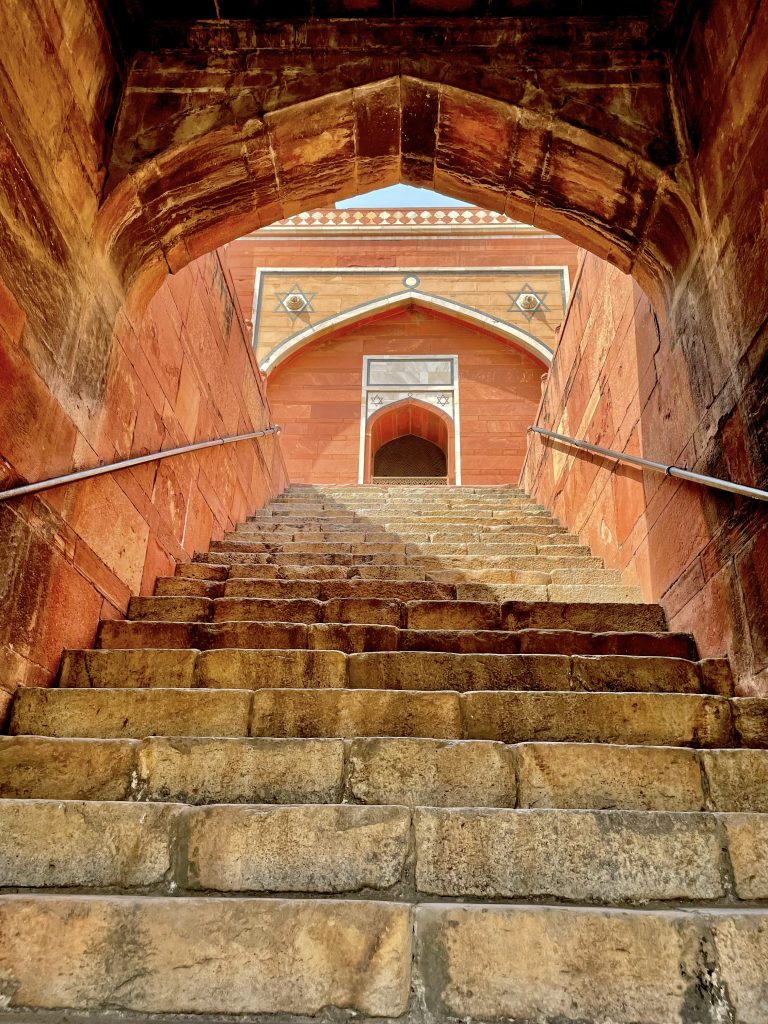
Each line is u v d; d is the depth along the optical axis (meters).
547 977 1.54
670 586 3.82
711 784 2.20
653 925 1.60
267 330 12.84
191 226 3.95
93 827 1.90
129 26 3.63
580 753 2.23
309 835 1.88
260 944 1.59
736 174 3.03
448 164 4.07
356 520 6.77
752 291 2.93
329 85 3.66
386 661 2.95
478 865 1.84
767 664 2.74
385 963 1.56
